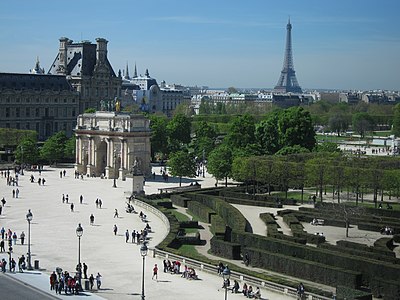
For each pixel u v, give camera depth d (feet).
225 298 400.67
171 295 418.72
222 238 581.53
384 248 535.19
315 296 414.41
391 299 437.58
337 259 491.31
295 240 565.53
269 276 455.22
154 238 597.93
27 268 476.95
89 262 499.51
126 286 437.58
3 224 638.94
